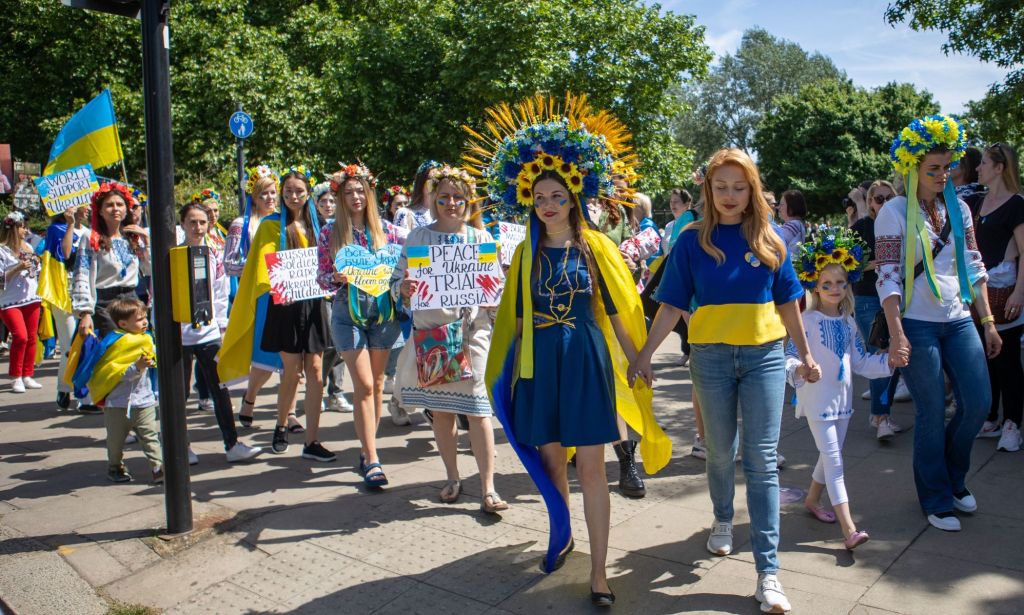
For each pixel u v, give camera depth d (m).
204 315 3.85
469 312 4.18
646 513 4.07
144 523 4.16
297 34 24.36
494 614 3.10
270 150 19.91
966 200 4.94
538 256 3.32
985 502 3.96
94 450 5.68
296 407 6.93
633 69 19.19
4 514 4.36
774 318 3.09
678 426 5.75
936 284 3.63
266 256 4.74
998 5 11.04
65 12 19.27
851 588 3.12
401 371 4.46
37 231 17.11
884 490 4.19
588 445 3.15
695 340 3.17
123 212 5.99
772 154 37.69
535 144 3.32
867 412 5.83
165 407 3.90
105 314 6.03
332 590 3.36
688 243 3.19
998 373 4.74
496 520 4.07
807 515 3.90
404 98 18.78
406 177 18.83
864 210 7.26
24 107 20.27
